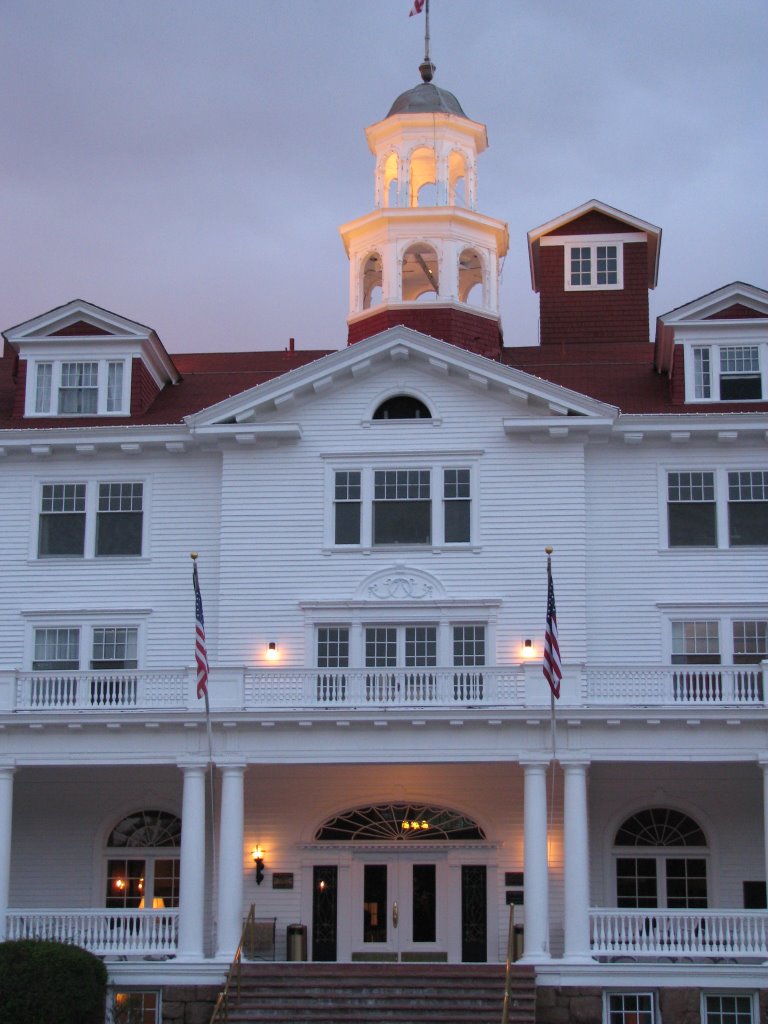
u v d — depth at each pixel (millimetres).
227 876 34875
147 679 36812
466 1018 31812
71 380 42688
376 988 32844
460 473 39875
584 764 34812
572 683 35531
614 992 33062
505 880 37969
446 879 38219
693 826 38281
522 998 32281
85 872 39188
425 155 50031
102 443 40812
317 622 39250
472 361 39719
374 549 39500
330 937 38125
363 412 40281
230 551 39812
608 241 50094
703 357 41312
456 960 37594
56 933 34844
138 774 39594
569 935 33750
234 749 35688
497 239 47906
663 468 39938
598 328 49469
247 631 39312
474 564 39188
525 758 34938
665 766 38156
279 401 40156
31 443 40875
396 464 39938
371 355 40000
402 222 46438
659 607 39125
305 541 39719
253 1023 32156
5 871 35438
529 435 39688
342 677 36719
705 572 39281
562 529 39156
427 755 35281
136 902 39125
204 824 35656
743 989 32844
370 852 38562
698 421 39469
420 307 45438
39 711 36031
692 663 38969
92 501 41031
